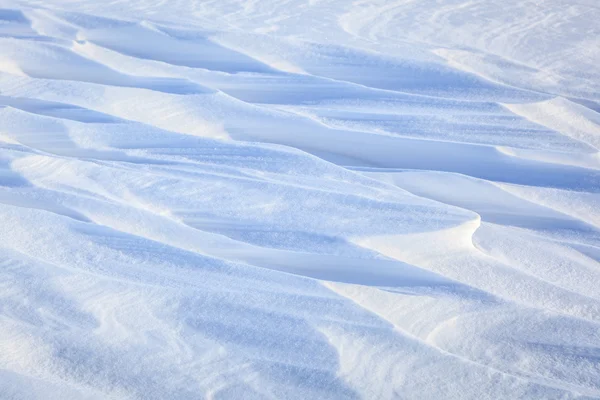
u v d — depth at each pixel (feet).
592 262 9.29
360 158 12.31
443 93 15.70
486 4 25.12
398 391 6.10
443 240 8.96
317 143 12.65
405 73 16.74
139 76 15.34
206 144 11.71
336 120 13.48
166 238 8.57
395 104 14.61
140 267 7.73
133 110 13.20
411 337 6.81
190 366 6.19
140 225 8.74
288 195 9.88
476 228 9.53
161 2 22.80
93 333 6.49
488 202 10.85
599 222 10.50
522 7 24.95
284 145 12.33
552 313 7.61
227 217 9.25
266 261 8.29
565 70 18.45
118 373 6.00
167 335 6.58
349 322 6.98
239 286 7.48
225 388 5.96
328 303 7.29
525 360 6.87
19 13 19.33
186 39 18.10
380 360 6.46
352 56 17.60
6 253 7.72
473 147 12.39
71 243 8.07
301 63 17.17
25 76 14.67
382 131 13.01
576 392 6.31
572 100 16.25
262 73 16.28
